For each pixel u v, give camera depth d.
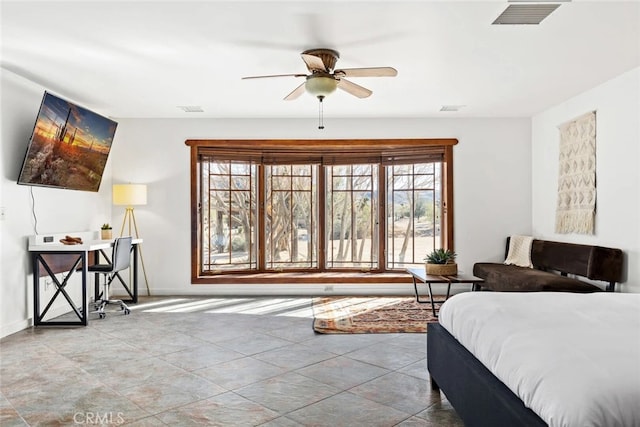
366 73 3.81
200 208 6.58
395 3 3.02
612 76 4.60
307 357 3.73
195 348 3.98
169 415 2.64
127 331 4.55
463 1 2.99
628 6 3.06
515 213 6.47
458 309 2.73
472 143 6.47
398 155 6.70
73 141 5.03
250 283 6.50
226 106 5.83
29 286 4.73
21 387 3.08
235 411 2.70
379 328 4.61
